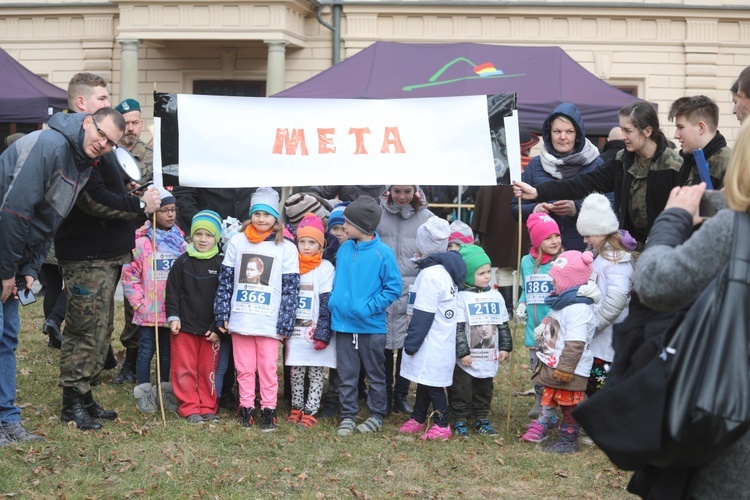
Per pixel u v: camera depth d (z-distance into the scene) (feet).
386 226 20.52
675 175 15.72
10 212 14.88
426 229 18.72
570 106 19.04
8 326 16.06
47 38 56.13
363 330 18.26
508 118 18.88
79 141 15.20
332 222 20.21
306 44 54.24
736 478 8.06
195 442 16.87
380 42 38.37
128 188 18.48
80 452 15.84
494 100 18.94
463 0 52.54
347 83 35.91
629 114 15.81
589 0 52.19
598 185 17.11
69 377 17.33
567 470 15.99
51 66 56.18
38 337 26.23
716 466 8.16
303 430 18.13
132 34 51.62
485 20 52.90
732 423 7.57
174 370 18.75
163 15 51.34
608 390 8.20
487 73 35.73
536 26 52.85
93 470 15.08
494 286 20.90
